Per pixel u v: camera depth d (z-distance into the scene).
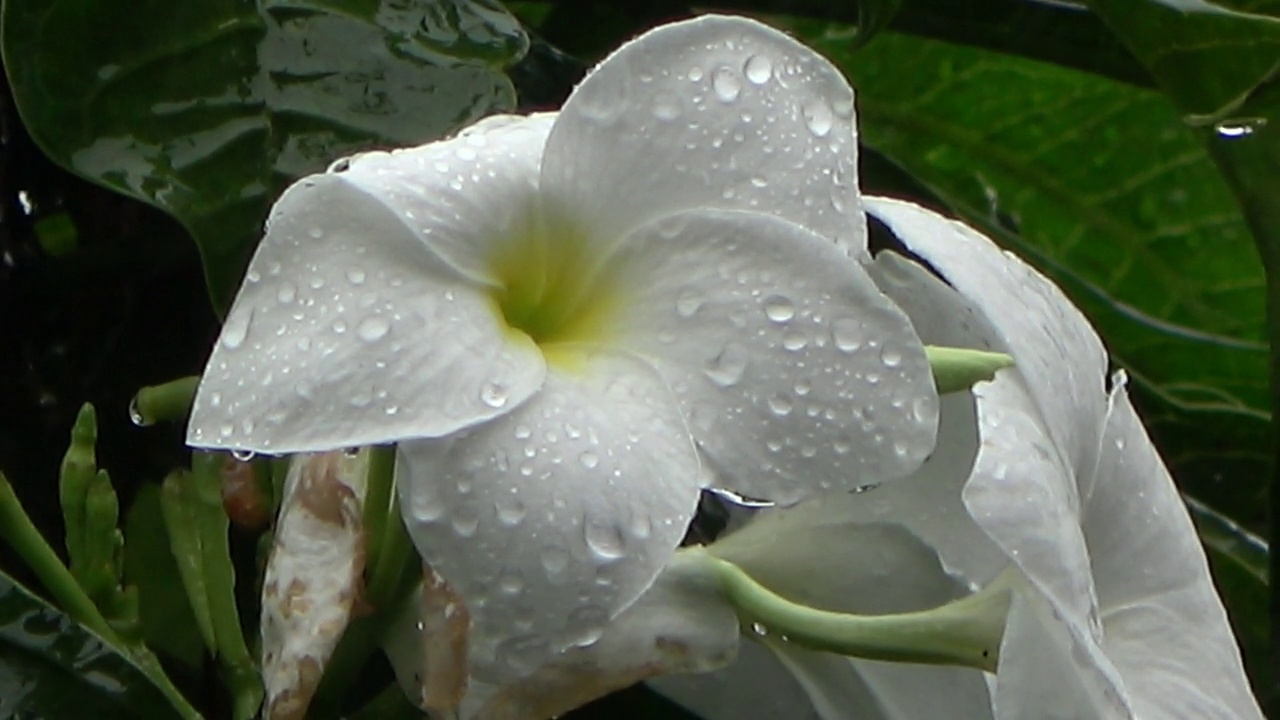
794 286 0.32
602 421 0.31
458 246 0.32
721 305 0.32
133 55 0.40
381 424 0.30
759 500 0.31
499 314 0.32
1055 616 0.33
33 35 0.39
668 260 0.32
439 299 0.31
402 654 0.34
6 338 0.43
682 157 0.33
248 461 0.37
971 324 0.35
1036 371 0.34
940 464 0.36
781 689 0.38
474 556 0.30
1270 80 0.44
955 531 0.36
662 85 0.33
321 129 0.40
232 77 0.40
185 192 0.40
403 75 0.41
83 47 0.40
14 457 0.43
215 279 0.39
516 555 0.30
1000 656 0.33
